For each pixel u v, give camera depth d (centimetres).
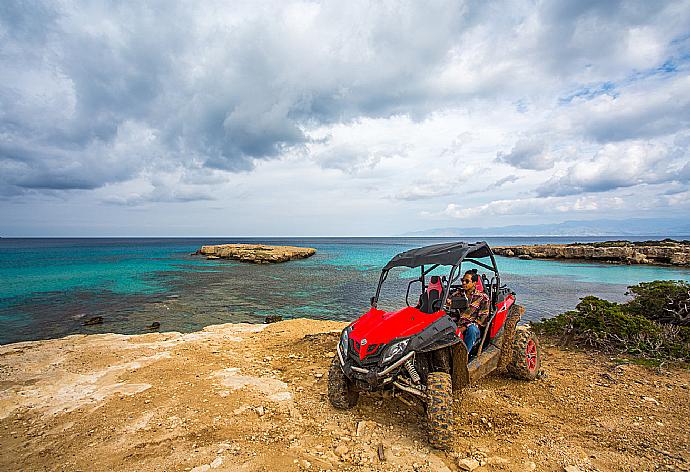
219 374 596
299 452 376
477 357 508
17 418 449
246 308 1841
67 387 542
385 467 352
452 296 532
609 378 585
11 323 1538
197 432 411
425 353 438
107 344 785
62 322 1551
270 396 512
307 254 5838
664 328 784
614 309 800
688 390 536
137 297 2125
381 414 461
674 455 368
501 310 568
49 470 347
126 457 365
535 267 3919
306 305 1917
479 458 364
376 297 529
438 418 376
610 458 365
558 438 404
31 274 3209
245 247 6047
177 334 897
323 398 507
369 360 413
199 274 3272
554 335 854
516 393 530
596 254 4697
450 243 569
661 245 5197
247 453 370
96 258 5259
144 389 531
